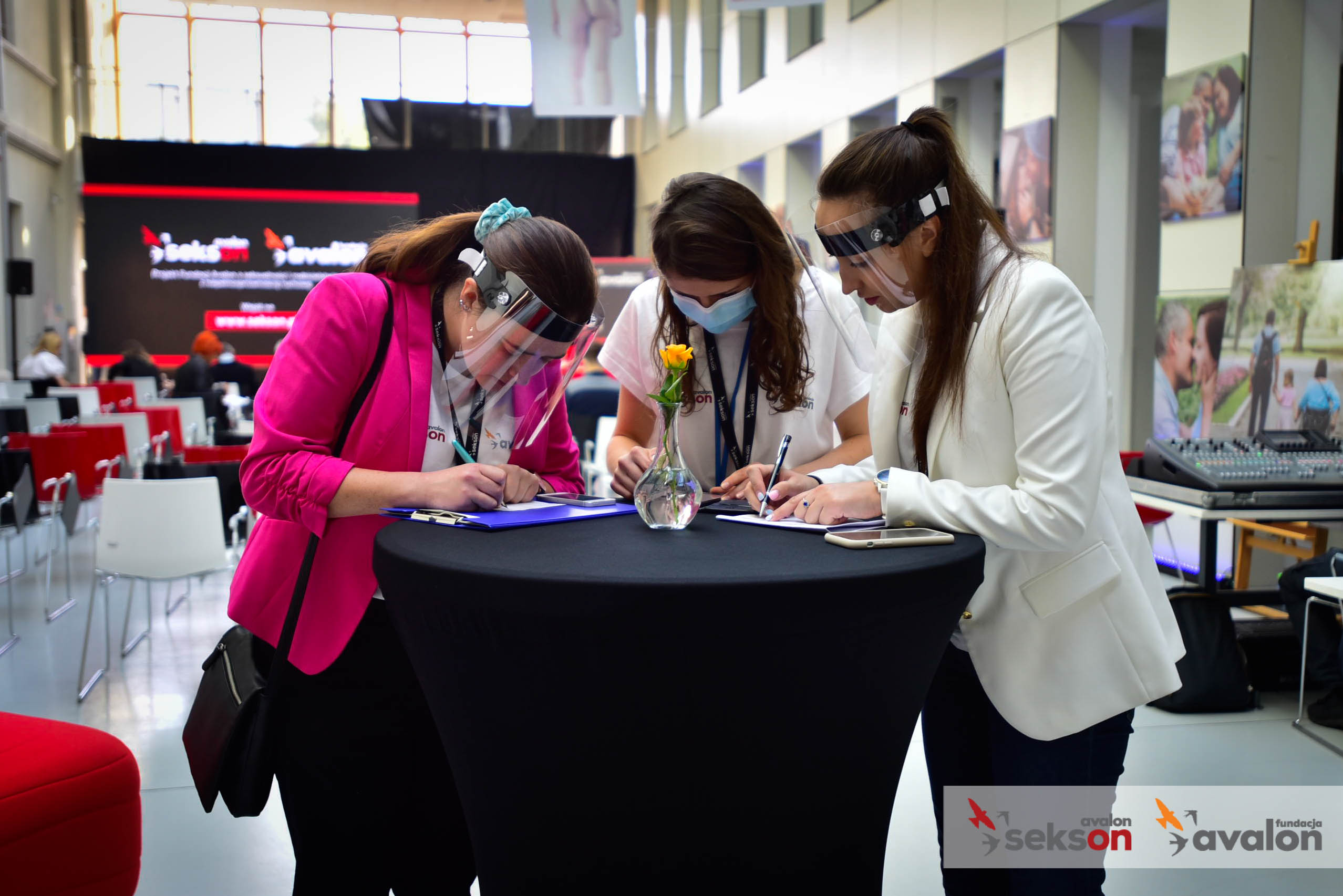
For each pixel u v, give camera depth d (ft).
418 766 5.01
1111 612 4.51
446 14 60.34
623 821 3.61
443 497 4.43
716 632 3.26
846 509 4.46
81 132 54.44
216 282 51.44
